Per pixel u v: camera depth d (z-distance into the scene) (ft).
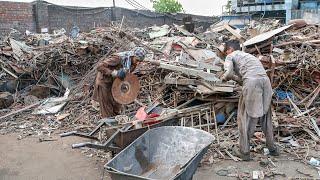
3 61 35.19
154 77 29.30
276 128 21.93
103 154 20.84
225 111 23.88
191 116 22.79
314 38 30.63
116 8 68.39
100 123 19.40
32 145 22.72
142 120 18.83
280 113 24.03
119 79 21.63
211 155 19.81
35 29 54.19
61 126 26.35
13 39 40.11
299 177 17.13
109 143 17.02
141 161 15.49
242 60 18.63
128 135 17.60
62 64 36.50
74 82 35.91
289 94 25.26
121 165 14.34
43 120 27.81
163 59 31.07
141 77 29.50
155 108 21.85
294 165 18.45
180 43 36.63
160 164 16.06
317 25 35.63
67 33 59.67
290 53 27.09
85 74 35.35
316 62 25.08
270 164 18.61
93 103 29.22
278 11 81.61
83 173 18.52
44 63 36.17
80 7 61.62
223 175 17.61
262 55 27.40
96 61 37.19
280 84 25.39
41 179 17.99
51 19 57.00
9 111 30.22
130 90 22.25
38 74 35.70
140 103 26.53
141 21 74.28
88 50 38.27
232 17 74.59
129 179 12.58
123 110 23.97
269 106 18.58
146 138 15.93
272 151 19.49
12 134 24.99
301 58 25.68
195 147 15.83
